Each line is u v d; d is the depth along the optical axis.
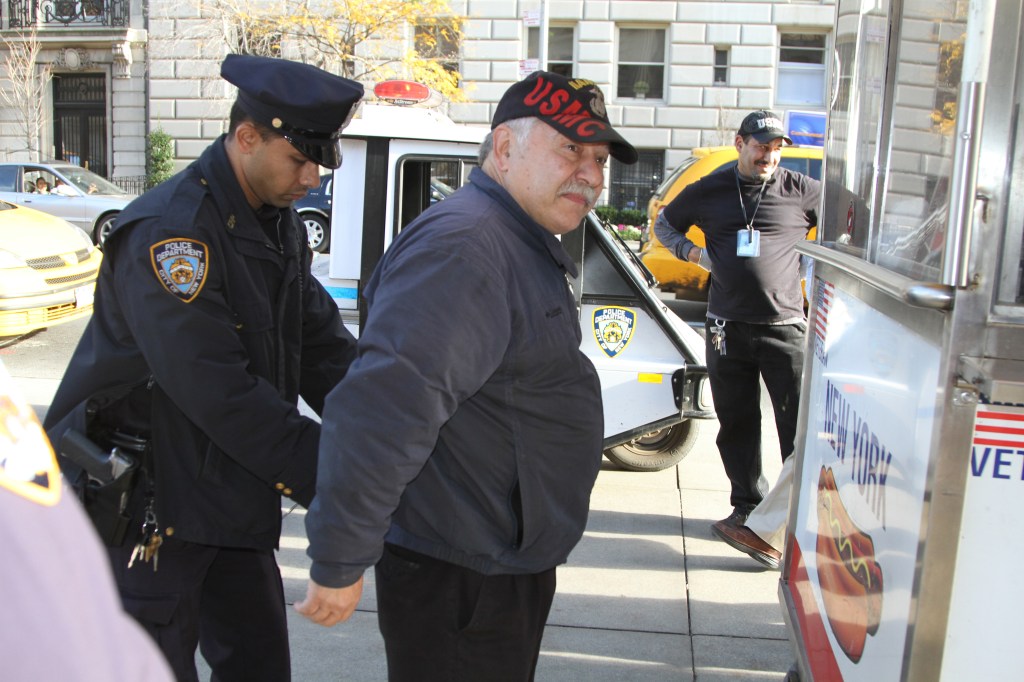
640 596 3.87
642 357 4.62
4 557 0.76
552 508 2.04
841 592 2.13
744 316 4.09
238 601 2.50
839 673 2.10
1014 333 1.42
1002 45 1.36
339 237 4.43
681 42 20.31
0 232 7.78
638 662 3.37
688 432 5.36
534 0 19.92
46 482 0.86
